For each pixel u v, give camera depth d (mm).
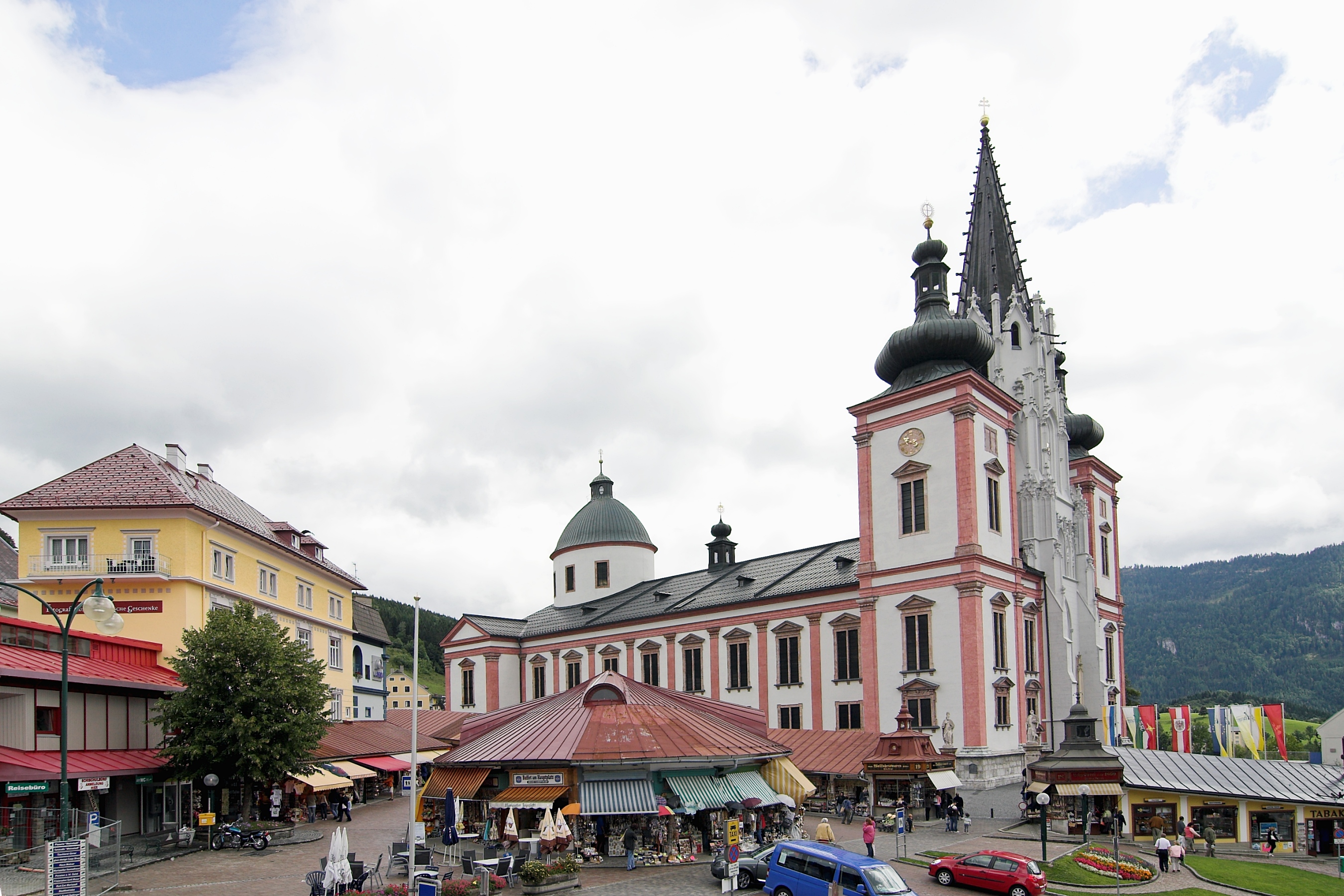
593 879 39781
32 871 37750
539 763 45188
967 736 67938
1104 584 97125
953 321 76312
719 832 46031
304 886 38281
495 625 120500
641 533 127188
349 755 74188
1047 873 42656
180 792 58219
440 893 35344
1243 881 44719
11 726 45719
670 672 95812
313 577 87562
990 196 94500
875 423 78688
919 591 73062
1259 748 76438
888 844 49062
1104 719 83375
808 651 81875
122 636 62438
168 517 63844
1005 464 77688
